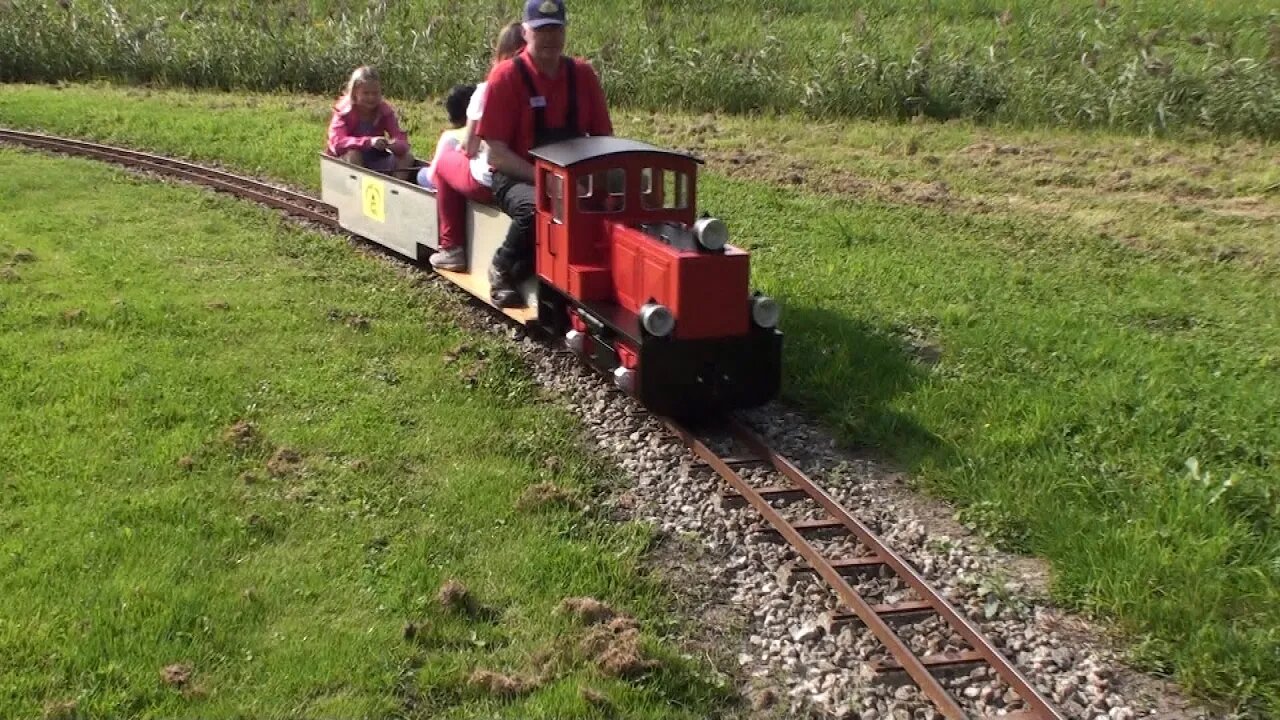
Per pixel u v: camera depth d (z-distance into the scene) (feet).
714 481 20.81
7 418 21.40
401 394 23.71
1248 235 35.96
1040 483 20.13
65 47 64.08
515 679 14.85
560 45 25.81
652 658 15.40
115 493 18.89
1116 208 39.40
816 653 16.20
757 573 18.16
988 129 52.85
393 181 31.86
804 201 39.47
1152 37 56.65
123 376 23.65
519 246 26.45
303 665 14.80
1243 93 50.29
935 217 37.78
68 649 14.80
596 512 19.60
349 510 18.88
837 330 26.99
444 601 16.25
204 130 48.73
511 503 19.36
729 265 21.61
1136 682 15.66
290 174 42.22
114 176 41.04
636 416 23.27
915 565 18.34
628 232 23.17
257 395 23.20
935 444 22.03
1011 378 24.47
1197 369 24.64
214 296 28.96
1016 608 17.21
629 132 51.55
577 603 16.35
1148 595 16.75
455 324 27.96
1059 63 56.59
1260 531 18.58
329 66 62.28
